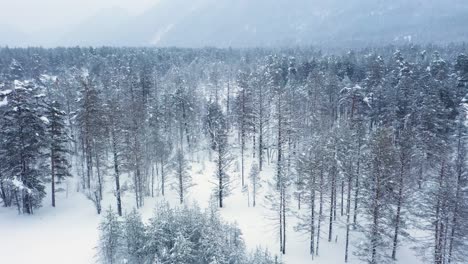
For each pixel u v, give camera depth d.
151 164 54.38
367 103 63.38
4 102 40.75
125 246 30.78
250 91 68.62
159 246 29.48
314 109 70.19
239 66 126.00
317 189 37.28
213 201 43.00
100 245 31.30
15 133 40.16
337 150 40.69
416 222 36.47
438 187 32.44
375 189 32.91
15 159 40.62
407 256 37.28
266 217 44.56
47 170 45.22
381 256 36.12
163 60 141.12
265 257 30.53
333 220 43.94
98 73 106.69
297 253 37.91
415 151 39.66
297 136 61.31
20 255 33.34
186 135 74.88
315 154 39.84
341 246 39.41
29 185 41.47
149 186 53.84
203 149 69.81
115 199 48.50
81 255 33.53
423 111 54.22
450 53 151.12
